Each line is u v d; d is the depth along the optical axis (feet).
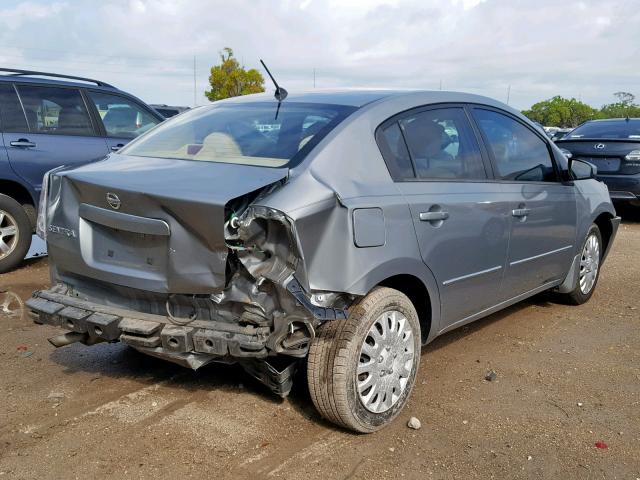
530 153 16.15
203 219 9.67
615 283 22.66
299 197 9.96
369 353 11.08
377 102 12.52
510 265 14.79
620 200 34.86
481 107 14.89
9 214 21.11
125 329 10.50
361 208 10.64
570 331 17.35
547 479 10.28
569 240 17.51
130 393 12.60
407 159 12.29
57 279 12.23
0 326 16.20
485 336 16.74
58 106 22.67
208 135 12.62
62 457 10.33
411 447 11.03
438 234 12.23
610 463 10.82
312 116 12.12
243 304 9.99
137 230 10.43
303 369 12.81
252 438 11.06
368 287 10.68
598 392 13.55
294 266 9.78
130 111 25.07
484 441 11.34
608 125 37.40
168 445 10.76
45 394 12.45
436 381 13.78
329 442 11.05
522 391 13.46
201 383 13.10
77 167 12.17
